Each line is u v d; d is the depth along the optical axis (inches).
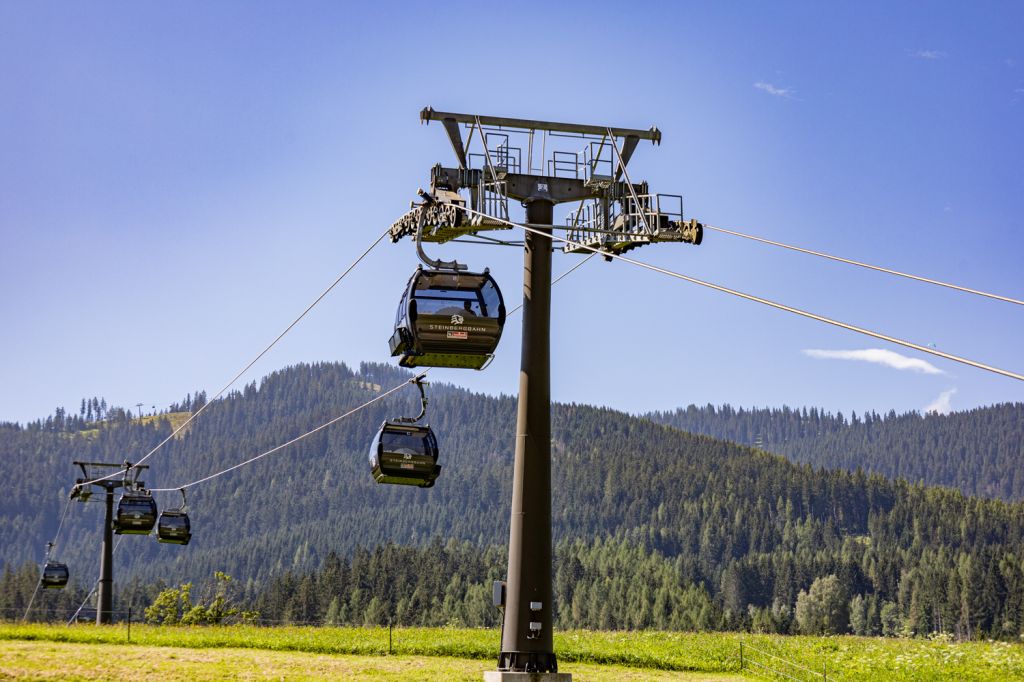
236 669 1100.5
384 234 1195.3
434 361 989.2
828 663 1353.3
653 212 1100.5
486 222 1064.8
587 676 1162.6
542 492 996.6
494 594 989.8
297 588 7411.4
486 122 1089.4
